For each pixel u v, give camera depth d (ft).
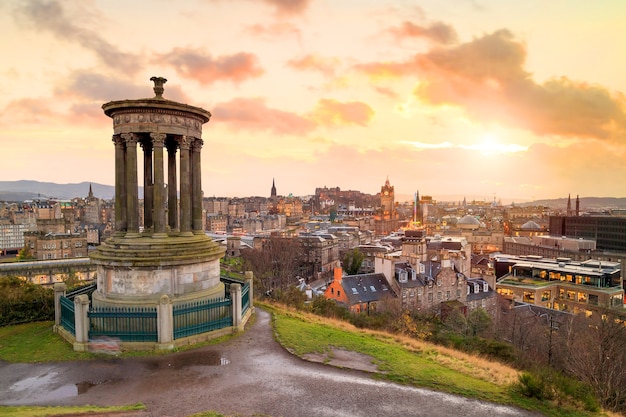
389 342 84.02
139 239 81.20
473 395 56.59
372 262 437.17
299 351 69.92
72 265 324.19
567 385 58.03
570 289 304.91
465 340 120.57
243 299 87.61
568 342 151.53
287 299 154.81
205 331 75.20
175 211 94.43
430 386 58.70
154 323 70.49
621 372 110.83
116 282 79.30
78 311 69.31
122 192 85.56
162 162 82.33
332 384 57.62
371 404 52.16
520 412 52.54
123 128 82.48
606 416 54.54
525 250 545.03
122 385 56.54
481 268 376.48
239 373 60.59
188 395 53.36
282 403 51.44
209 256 84.58
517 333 185.06
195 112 85.92
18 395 53.88
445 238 515.09
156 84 83.87
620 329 150.71
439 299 256.73
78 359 65.51
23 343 74.02
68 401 52.01
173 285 79.97
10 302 87.81
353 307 224.94
